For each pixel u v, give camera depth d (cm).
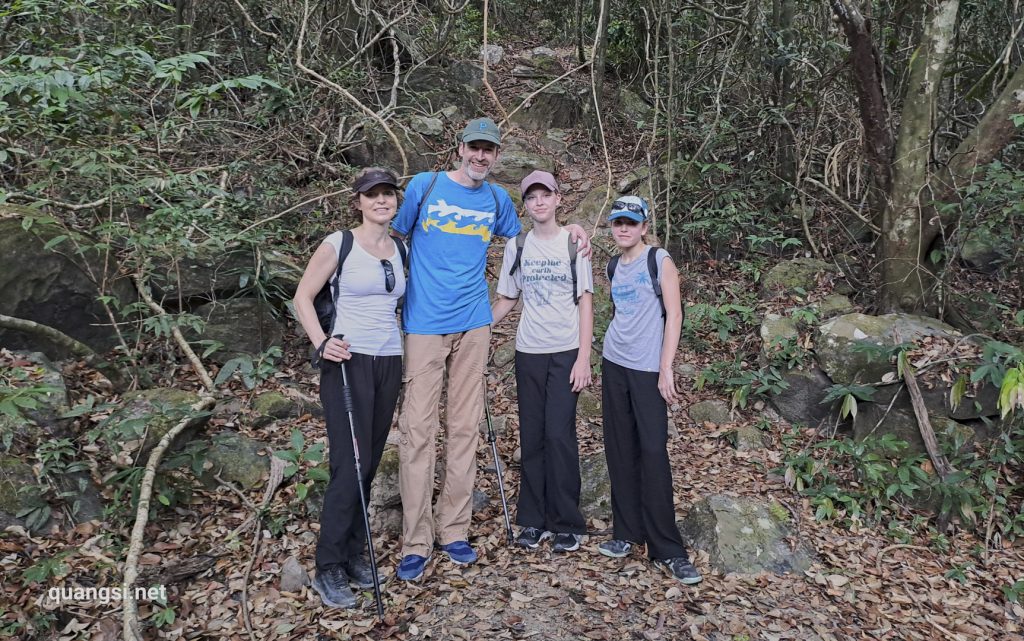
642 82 809
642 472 304
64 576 278
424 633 265
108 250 393
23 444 318
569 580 300
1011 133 441
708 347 502
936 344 423
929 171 494
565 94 789
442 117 727
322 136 610
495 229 317
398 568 294
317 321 275
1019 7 561
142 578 284
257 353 448
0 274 374
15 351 368
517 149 730
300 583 289
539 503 321
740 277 566
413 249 300
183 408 356
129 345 416
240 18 637
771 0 646
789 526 346
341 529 277
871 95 462
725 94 702
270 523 321
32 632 254
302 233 534
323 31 661
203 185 432
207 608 278
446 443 309
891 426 408
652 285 298
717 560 315
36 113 400
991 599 315
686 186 600
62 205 406
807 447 415
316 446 337
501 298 327
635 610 284
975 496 367
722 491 374
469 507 313
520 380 320
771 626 281
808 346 450
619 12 864
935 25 455
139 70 405
